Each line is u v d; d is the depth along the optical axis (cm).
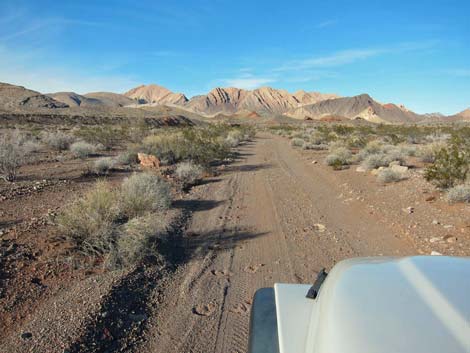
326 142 3619
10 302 459
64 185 1255
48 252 613
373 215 945
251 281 559
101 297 471
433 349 143
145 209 816
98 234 627
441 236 734
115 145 2977
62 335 392
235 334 420
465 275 193
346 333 161
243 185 1385
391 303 175
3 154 1330
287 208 1029
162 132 3741
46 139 2598
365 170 1669
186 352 388
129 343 401
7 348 372
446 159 1136
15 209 917
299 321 220
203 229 823
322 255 671
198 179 1470
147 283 538
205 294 515
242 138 4366
